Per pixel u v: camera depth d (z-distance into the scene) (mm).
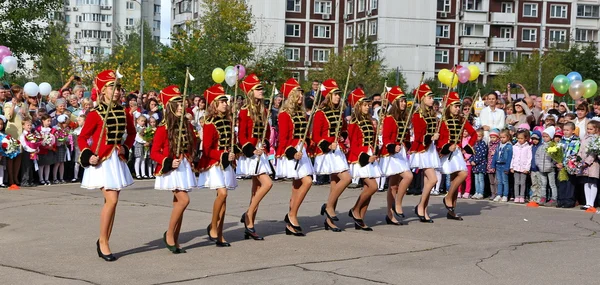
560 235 10453
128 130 8703
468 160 15359
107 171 8367
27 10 34281
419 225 11383
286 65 38875
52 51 37719
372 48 50562
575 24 62406
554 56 51938
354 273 7797
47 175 16141
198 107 17125
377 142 11055
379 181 16141
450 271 7930
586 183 13578
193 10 63219
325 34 62031
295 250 9133
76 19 90750
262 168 9836
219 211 9375
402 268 8062
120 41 66938
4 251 8852
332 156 10500
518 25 61781
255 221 11539
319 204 13656
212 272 7840
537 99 18094
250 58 37312
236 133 10031
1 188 15148
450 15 60281
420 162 11688
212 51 34375
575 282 7512
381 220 11883
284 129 10180
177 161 8594
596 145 13328
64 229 10398
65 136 16172
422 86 11852
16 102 15977
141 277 7598
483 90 44406
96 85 8609
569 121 14156
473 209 13453
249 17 39562
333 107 10531
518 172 14633
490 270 8000
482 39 60938
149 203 13258
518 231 10797
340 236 10242
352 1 61250
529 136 14672
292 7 61094
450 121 11930
